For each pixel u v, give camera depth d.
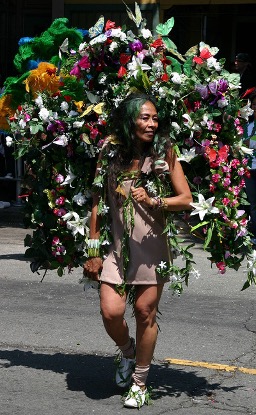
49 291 7.96
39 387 5.26
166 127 4.89
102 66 5.15
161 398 5.09
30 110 5.33
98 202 4.88
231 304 7.57
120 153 4.82
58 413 4.80
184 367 5.71
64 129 5.19
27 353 5.97
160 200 4.71
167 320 6.93
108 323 4.86
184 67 5.07
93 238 4.89
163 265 4.79
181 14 14.47
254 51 14.61
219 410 4.90
